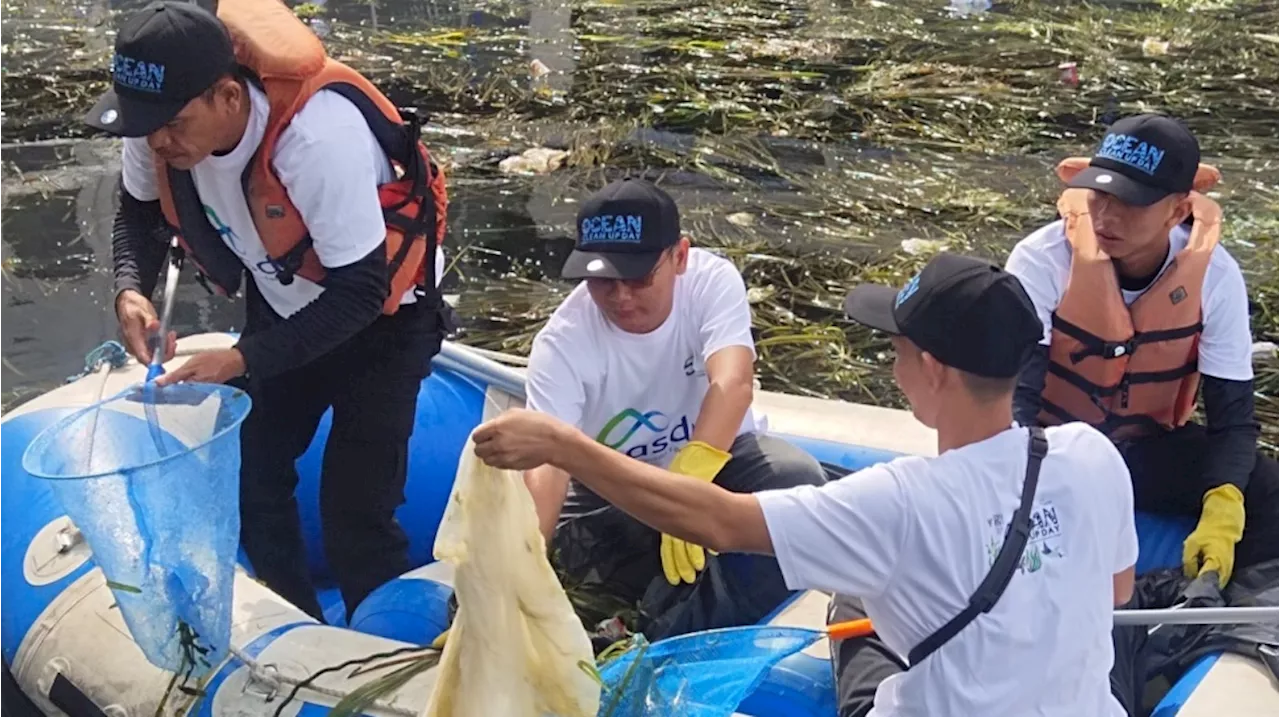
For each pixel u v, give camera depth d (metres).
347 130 2.13
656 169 5.37
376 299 2.19
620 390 2.35
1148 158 2.35
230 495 1.95
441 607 2.33
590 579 2.47
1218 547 2.38
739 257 4.62
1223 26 7.31
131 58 1.98
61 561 2.33
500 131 5.71
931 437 2.79
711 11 7.55
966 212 5.01
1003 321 1.61
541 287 4.38
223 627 2.00
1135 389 2.54
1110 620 1.70
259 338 2.15
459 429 2.91
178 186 2.25
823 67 6.63
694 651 1.91
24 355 3.85
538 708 1.71
